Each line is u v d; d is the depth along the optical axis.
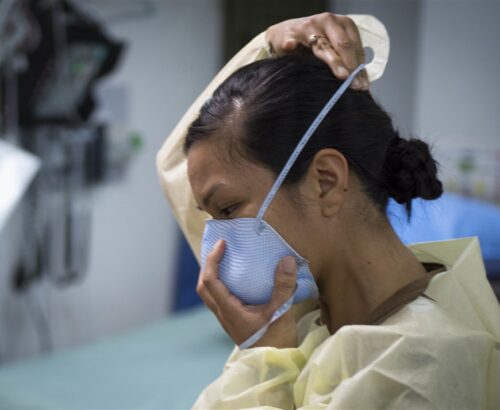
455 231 1.92
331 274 0.78
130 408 1.94
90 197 2.91
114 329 3.11
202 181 0.76
